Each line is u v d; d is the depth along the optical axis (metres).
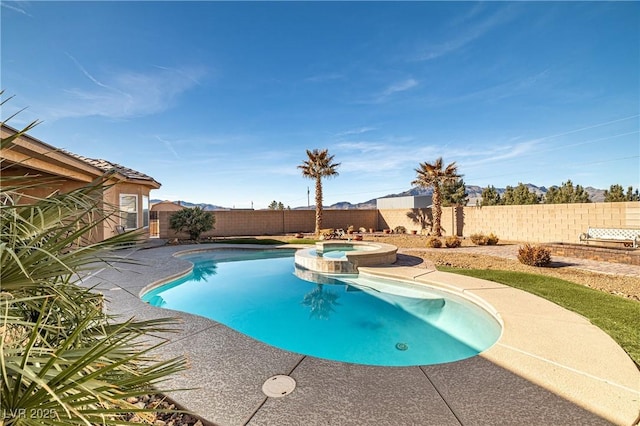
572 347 3.64
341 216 24.30
